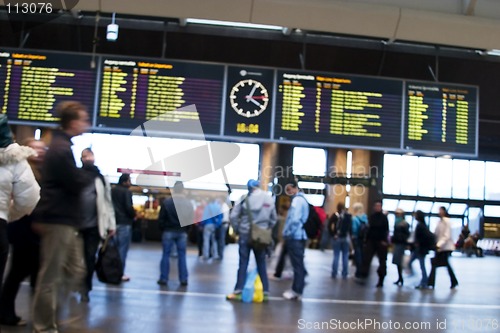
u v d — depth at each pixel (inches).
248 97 390.0
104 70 384.2
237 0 360.5
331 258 601.0
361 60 482.6
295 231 278.5
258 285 266.5
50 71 381.1
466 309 281.1
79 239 210.1
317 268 478.6
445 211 389.1
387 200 939.3
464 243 917.2
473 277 487.5
